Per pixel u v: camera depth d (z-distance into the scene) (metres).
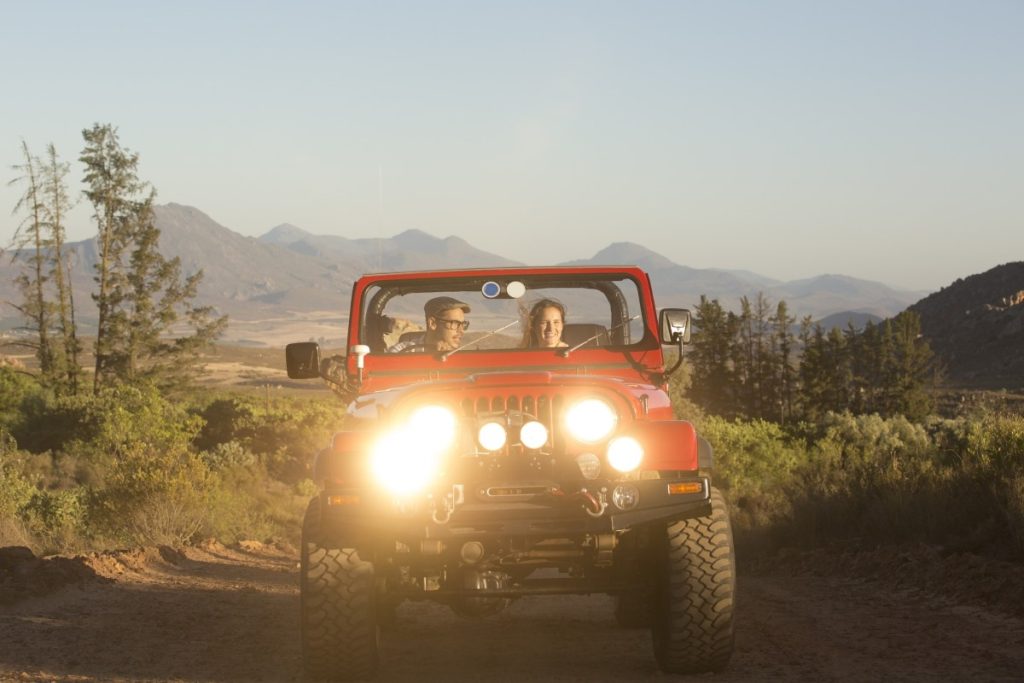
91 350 74.75
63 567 11.84
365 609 6.54
